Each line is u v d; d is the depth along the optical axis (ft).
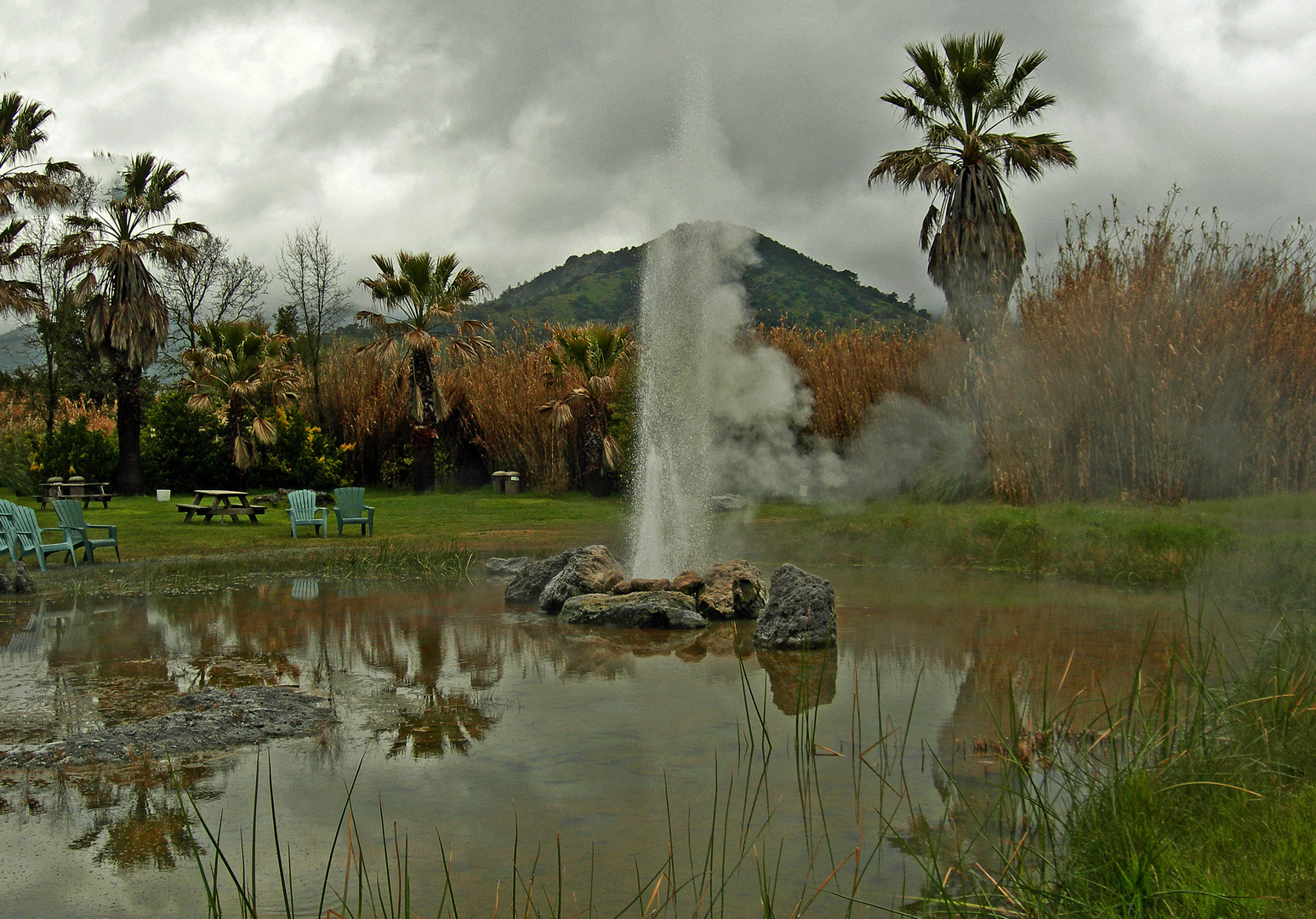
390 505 79.51
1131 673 19.30
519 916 9.70
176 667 21.91
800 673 20.67
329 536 56.75
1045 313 55.31
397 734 16.39
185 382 97.81
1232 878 9.02
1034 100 68.85
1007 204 70.13
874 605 29.53
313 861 11.23
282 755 15.31
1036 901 9.43
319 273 122.42
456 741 15.97
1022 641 23.26
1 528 39.96
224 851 11.55
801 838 11.75
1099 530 37.32
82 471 95.96
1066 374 50.85
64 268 91.97
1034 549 37.52
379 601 32.60
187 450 96.12
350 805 13.01
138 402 91.66
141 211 91.86
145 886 10.62
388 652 23.71
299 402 106.73
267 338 102.94
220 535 56.34
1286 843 9.55
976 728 16.08
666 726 16.76
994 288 67.72
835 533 46.24
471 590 35.55
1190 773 11.96
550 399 95.55
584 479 96.27
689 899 10.08
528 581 32.04
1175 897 8.86
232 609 30.78
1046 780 11.92
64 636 25.98
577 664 22.26
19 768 14.69
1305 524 33.63
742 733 16.20
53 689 19.77
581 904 9.99
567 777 14.08
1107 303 50.75
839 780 13.75
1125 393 48.06
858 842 11.57
